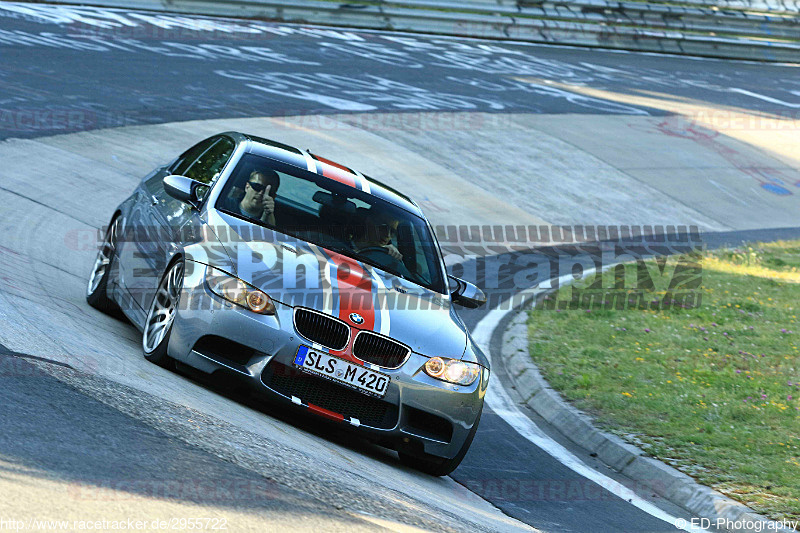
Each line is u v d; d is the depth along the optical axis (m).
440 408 19.61
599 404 28.75
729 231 70.94
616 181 76.38
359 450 20.28
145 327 20.94
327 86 81.81
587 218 66.25
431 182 64.12
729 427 27.16
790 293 49.22
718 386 31.61
